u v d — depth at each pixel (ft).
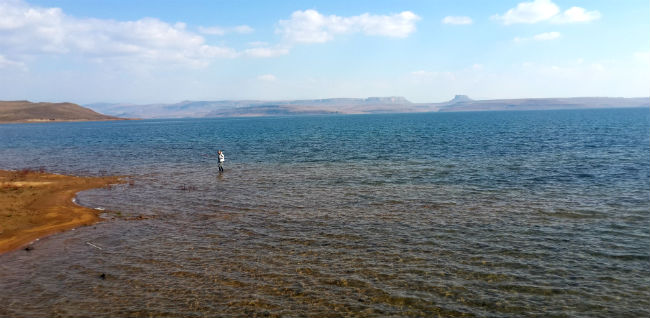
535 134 287.69
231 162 170.19
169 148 247.29
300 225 73.77
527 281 49.73
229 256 58.18
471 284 49.03
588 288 47.67
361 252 59.67
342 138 297.74
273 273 52.19
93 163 178.09
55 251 60.59
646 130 301.02
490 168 137.18
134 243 64.18
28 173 142.92
